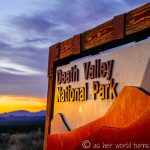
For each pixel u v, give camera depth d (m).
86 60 3.31
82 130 3.09
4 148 12.57
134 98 2.42
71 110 3.44
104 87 2.89
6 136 17.64
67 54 3.71
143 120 2.28
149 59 2.38
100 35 3.12
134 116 2.39
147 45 2.43
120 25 2.80
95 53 3.46
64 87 3.72
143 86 2.38
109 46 3.16
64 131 3.45
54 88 3.96
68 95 3.55
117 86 2.70
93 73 3.13
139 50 2.51
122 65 2.68
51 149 3.66
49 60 4.15
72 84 3.54
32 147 11.89
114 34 2.86
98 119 2.87
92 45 3.24
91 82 3.15
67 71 3.69
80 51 3.44
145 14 2.52
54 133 3.69
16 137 13.86
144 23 2.51
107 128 2.68
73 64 3.57
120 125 2.54
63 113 3.61
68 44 3.72
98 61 3.06
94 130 2.89
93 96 3.04
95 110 2.98
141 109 2.33
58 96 3.81
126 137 2.43
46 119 3.99
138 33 2.63
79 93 3.34
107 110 2.78
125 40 2.88
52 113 3.90
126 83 2.59
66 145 3.35
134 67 2.53
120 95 2.61
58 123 3.62
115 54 2.81
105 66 2.93
